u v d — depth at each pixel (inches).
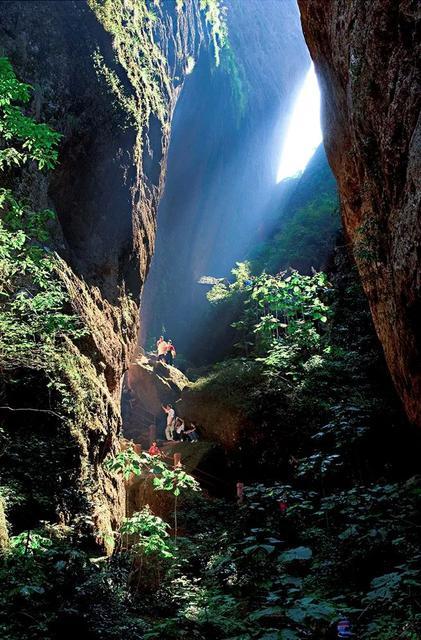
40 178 453.7
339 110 432.1
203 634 190.5
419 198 250.7
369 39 301.7
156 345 1060.5
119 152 554.6
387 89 291.1
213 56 1120.8
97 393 415.5
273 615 124.8
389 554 230.2
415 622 161.5
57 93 494.0
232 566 215.0
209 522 533.3
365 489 264.2
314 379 617.6
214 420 682.8
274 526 256.7
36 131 286.2
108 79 549.6
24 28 488.7
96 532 354.9
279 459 625.0
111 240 548.4
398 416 505.7
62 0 534.3
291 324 657.6
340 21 370.3
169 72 746.8
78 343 432.5
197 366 1070.4
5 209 398.0
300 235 1077.1
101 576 278.5
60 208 497.7
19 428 332.2
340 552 242.8
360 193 406.9
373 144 329.1
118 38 584.7
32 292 373.1
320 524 287.4
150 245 645.3
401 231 277.7
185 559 387.2
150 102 637.9
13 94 283.0
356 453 465.1
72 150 501.4
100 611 259.9
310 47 485.1
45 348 351.3
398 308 315.6
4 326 302.0
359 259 389.4
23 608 225.0
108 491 421.7
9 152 297.7
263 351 784.3
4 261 305.0
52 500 322.0
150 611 315.3
